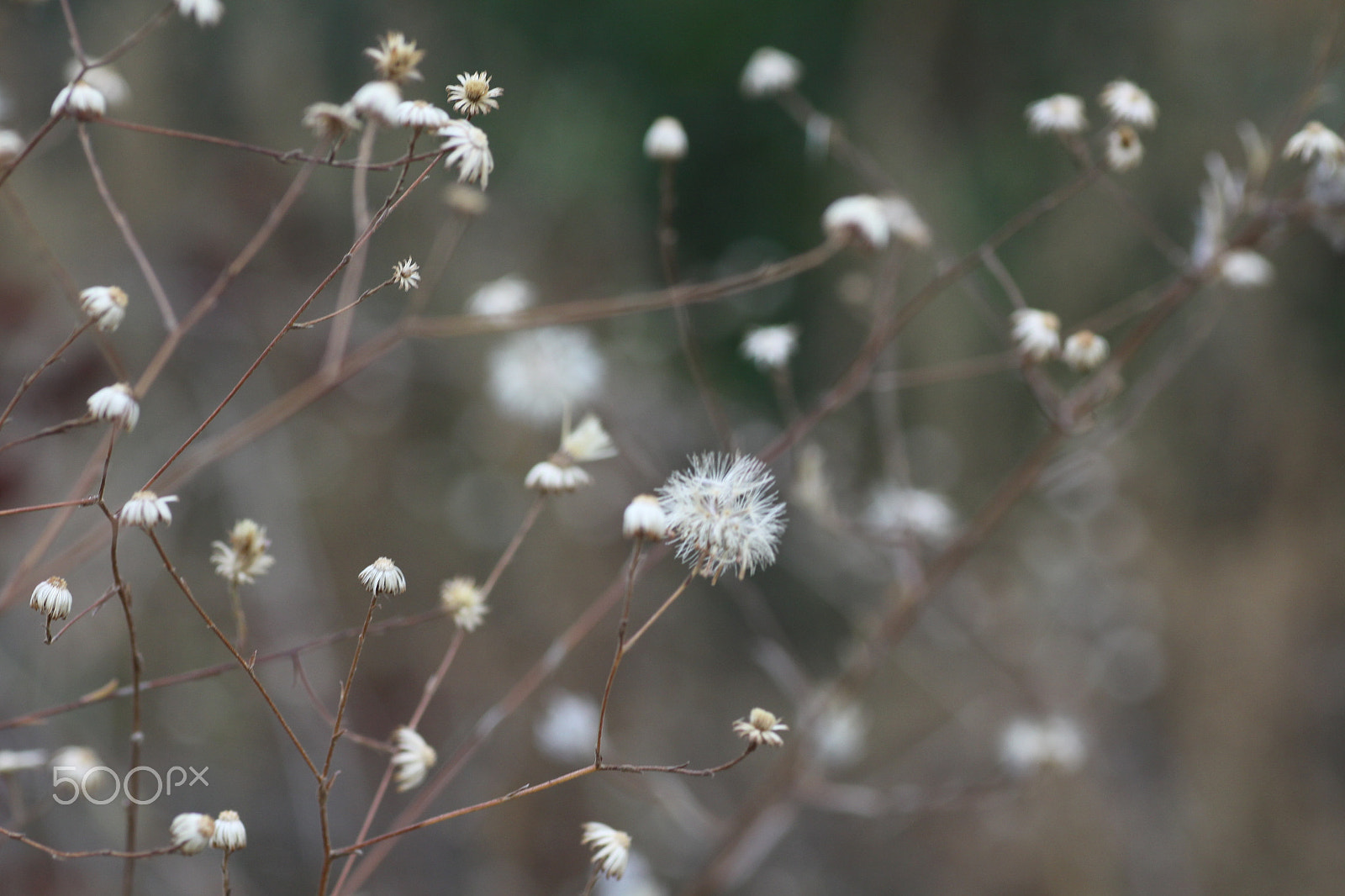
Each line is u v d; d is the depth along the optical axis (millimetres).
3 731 768
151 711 970
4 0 860
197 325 1030
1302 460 1419
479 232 1474
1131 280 1477
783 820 656
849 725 648
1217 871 1235
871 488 939
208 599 1033
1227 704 1310
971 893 1201
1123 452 1373
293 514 1054
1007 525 1381
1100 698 1246
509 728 1150
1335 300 1436
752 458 520
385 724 1108
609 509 1306
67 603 501
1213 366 1435
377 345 599
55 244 919
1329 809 1293
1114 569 1300
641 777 646
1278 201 591
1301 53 1341
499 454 1334
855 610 1029
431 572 1284
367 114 536
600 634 1369
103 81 573
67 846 774
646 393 1266
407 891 996
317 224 1165
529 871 1056
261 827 963
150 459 978
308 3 1269
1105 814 1218
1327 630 1398
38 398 780
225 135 1132
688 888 651
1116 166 576
